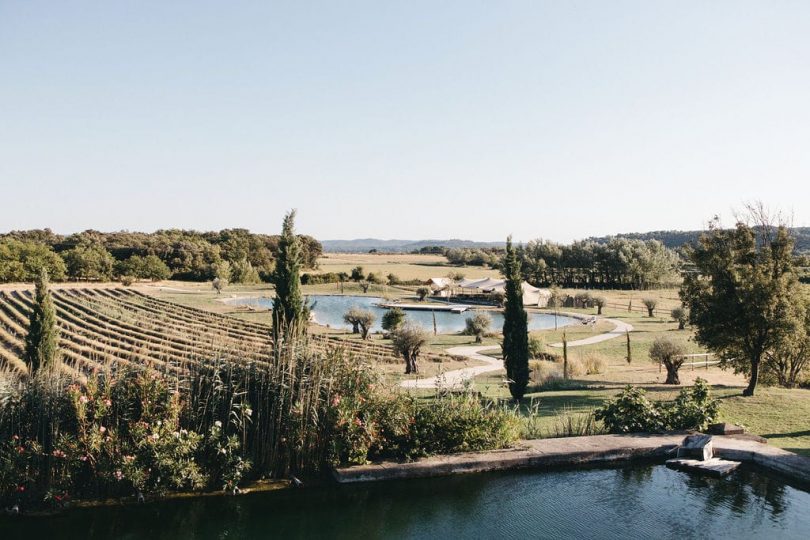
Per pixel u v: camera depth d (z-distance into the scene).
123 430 8.86
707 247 17.30
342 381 10.30
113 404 8.99
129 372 9.48
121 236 120.12
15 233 116.06
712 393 16.45
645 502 8.75
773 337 15.77
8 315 51.09
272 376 9.70
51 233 119.94
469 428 10.27
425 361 29.91
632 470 10.02
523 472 9.84
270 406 9.56
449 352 33.84
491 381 22.73
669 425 11.73
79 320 46.47
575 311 59.66
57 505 8.16
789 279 16.47
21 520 7.93
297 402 9.53
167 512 8.31
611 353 31.52
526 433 11.51
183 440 8.62
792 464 9.40
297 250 14.08
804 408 13.66
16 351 33.75
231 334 40.62
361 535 7.77
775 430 12.06
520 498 8.91
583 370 24.31
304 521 8.16
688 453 10.27
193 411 9.24
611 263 91.00
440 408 10.63
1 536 7.61
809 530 7.84
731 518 8.22
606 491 9.16
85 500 8.30
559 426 12.58
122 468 8.27
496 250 150.12
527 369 18.30
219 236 133.50
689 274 17.88
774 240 16.78
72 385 8.96
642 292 83.12
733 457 10.23
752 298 15.76
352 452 9.44
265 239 137.50
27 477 8.15
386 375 11.36
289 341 10.56
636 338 37.88
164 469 8.47
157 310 57.81
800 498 8.88
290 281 13.84
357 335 41.97
